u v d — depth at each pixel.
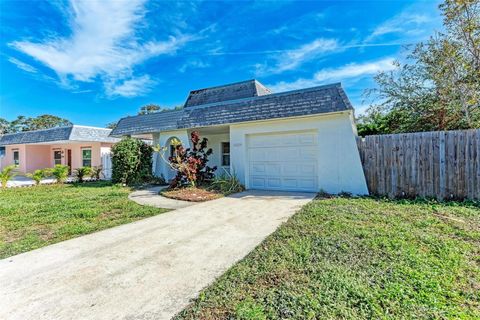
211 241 4.20
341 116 8.00
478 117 9.15
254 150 9.82
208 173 10.27
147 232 4.77
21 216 6.18
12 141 21.06
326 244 3.67
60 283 2.91
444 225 4.34
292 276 2.83
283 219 5.34
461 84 8.71
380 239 3.74
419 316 2.08
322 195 7.85
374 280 2.64
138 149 12.84
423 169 6.88
